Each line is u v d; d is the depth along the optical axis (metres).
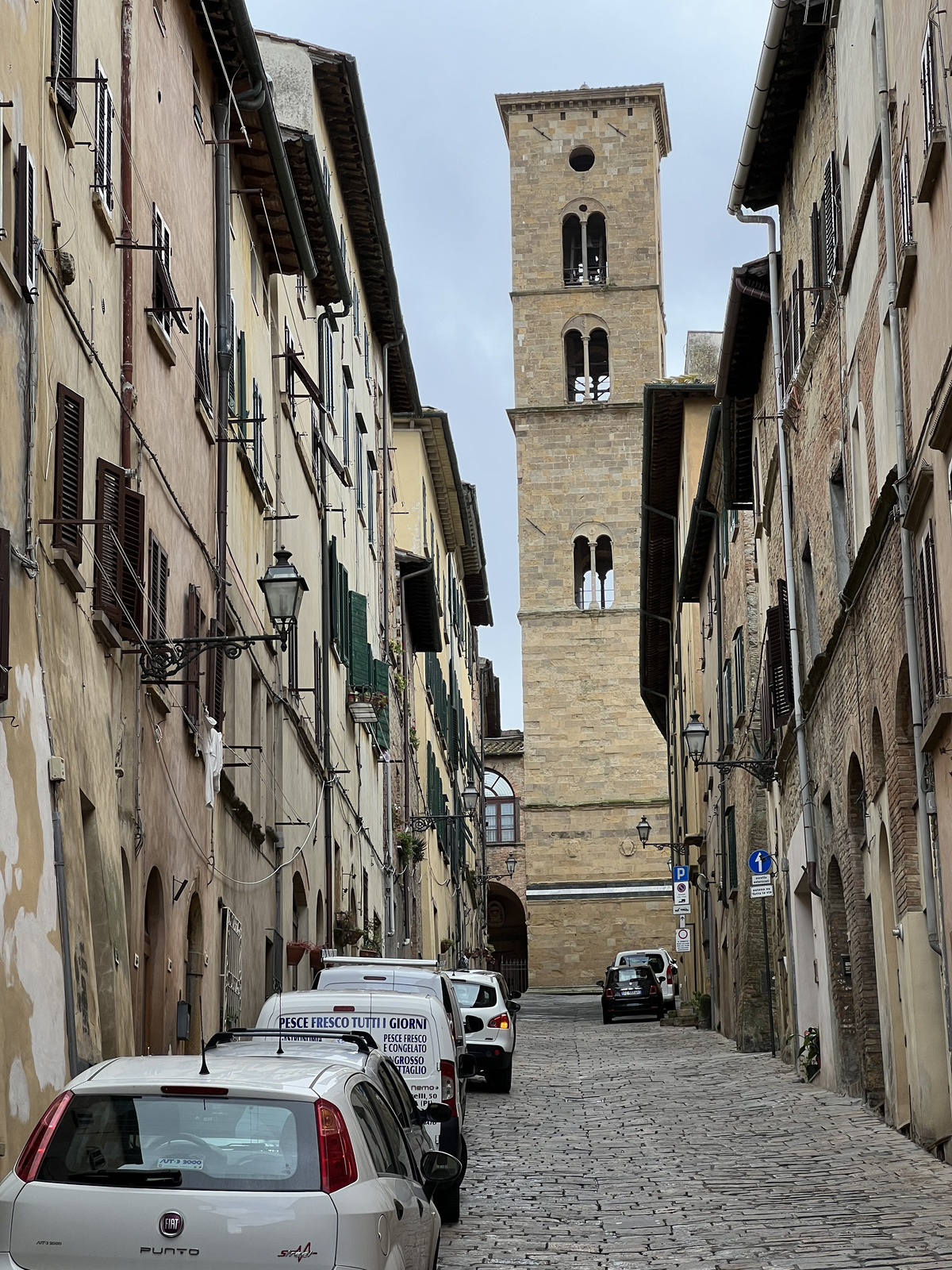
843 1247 12.84
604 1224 14.27
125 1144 7.89
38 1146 7.86
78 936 12.81
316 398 29.50
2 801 11.47
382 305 41.56
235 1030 12.20
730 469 33.81
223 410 21.16
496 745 96.62
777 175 26.91
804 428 25.28
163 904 17.22
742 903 35.25
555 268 84.12
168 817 17.59
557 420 82.25
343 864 33.66
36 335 12.81
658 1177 16.81
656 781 78.19
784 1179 16.30
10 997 11.24
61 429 13.57
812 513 24.55
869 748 19.78
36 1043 11.66
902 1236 13.18
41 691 12.64
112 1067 8.46
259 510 25.16
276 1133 7.95
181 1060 8.67
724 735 39.03
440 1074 16.19
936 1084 17.38
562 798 78.50
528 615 80.31
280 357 27.33
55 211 13.99
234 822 22.05
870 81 18.86
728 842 39.31
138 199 17.47
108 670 15.02
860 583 19.70
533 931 77.38
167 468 18.20
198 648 16.09
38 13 13.50
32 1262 7.61
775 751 30.06
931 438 14.80
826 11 22.27
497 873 95.75
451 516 61.06
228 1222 7.66
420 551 52.91
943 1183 15.46
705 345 46.56
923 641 15.94
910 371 16.58
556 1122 22.28
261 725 24.53
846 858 22.20
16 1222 7.68
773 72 23.56
